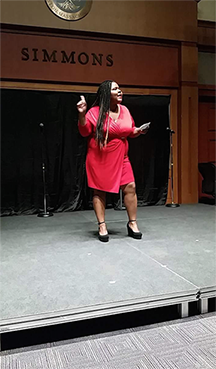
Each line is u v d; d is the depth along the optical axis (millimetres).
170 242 3840
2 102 5574
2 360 1988
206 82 6996
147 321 2424
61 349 2090
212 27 6770
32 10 5453
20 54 5570
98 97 3857
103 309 2301
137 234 3990
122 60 6094
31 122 5746
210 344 2100
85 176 6113
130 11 5941
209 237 4051
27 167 5785
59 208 6004
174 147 6598
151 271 2912
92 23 5754
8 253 3529
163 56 6324
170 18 6188
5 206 5730
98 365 1916
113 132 3730
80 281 2717
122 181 3924
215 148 7383
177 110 6559
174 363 1920
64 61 5793
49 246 3766
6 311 2217
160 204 6504
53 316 2205
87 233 4363
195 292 2498
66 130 5930
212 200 7035
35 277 2828
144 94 6320
